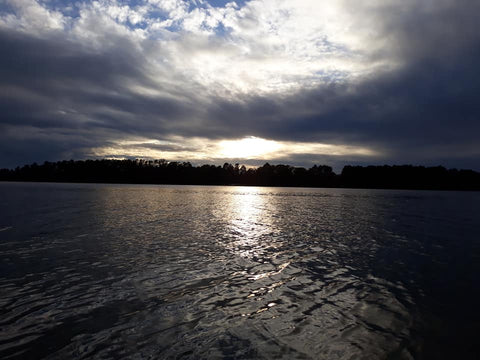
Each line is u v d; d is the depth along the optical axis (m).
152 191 99.19
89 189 103.94
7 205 39.72
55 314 8.06
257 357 6.12
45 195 64.00
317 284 10.54
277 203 53.78
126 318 7.85
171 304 8.73
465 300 9.25
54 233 19.89
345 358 6.12
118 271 11.80
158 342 6.70
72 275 11.28
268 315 8.05
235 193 101.56
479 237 20.22
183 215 31.83
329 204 52.19
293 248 16.19
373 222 27.81
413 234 21.25
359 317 8.00
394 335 7.09
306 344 6.64
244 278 11.09
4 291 9.64
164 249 15.61
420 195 104.31
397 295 9.60
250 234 20.48
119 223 24.84
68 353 6.28
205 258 13.88
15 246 16.03
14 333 7.07
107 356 6.16
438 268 12.69
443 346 6.64
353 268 12.57
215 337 6.91
